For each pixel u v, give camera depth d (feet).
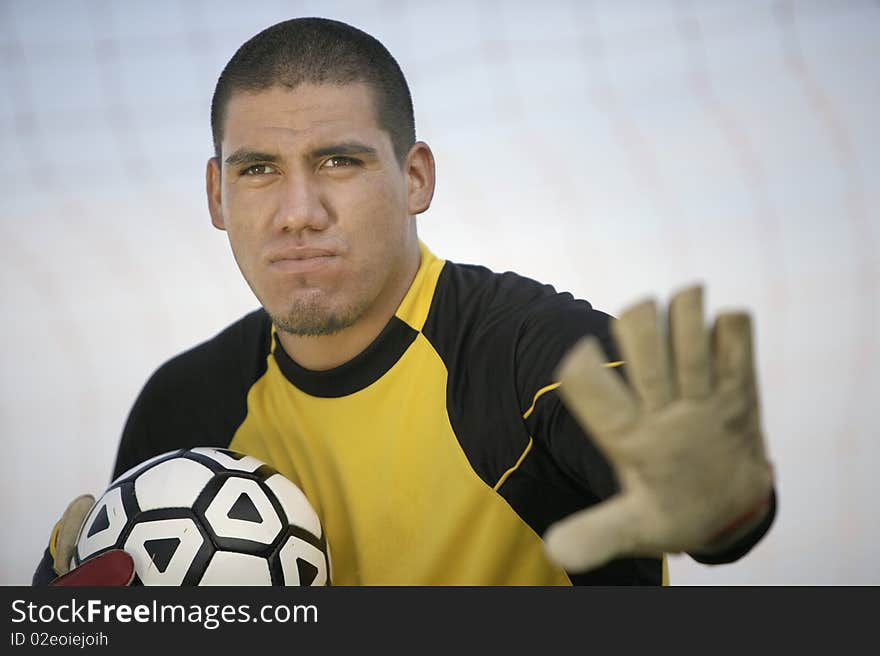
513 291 12.13
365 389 11.70
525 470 10.91
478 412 11.14
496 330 11.49
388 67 11.43
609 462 9.24
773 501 7.64
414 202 12.04
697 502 6.04
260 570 10.18
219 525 10.16
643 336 6.04
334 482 11.84
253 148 10.75
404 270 11.80
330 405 11.91
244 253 11.09
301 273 10.72
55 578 11.16
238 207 11.00
